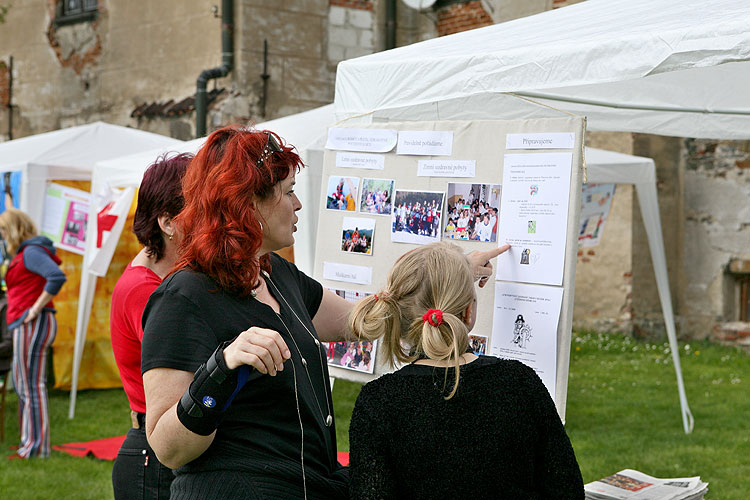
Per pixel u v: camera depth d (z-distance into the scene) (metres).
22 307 6.00
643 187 6.45
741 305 10.48
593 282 10.84
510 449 1.82
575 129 2.61
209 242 1.79
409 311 1.98
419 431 1.83
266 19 10.24
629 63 2.40
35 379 6.00
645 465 5.55
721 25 2.22
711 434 6.36
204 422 1.65
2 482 5.39
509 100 4.04
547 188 2.64
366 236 3.13
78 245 8.03
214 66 10.30
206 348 1.76
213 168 1.83
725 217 10.41
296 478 1.82
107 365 8.52
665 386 8.20
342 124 3.25
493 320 2.70
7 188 7.84
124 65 11.36
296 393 1.88
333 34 10.76
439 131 2.95
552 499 1.85
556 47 2.58
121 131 8.58
